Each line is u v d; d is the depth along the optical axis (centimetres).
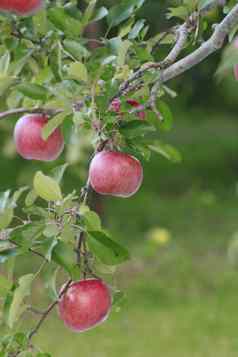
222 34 191
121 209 789
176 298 533
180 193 859
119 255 178
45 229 179
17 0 184
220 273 579
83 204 181
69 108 186
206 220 750
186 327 474
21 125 207
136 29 209
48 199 181
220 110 1062
